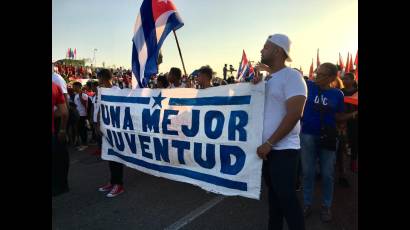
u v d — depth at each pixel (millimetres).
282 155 2461
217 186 2986
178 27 4824
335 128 3523
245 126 2732
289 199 2457
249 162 2697
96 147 7969
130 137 4027
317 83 3596
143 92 3861
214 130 3010
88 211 3895
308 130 3553
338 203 4152
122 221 3617
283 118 2434
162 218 3689
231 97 2861
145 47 4727
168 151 3527
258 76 2691
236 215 3766
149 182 4984
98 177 5348
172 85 5629
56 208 3990
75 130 7988
